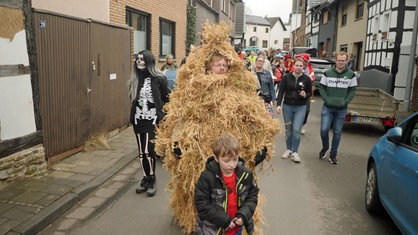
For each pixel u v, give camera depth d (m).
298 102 6.54
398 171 3.63
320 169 6.32
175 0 13.60
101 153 6.55
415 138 3.62
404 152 3.63
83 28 6.50
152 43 11.67
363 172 6.23
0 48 4.57
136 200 4.77
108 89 7.62
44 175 5.31
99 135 7.14
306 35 40.69
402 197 3.46
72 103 6.25
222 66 3.47
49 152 5.69
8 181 4.80
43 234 3.86
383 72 13.92
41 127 5.39
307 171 6.19
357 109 9.32
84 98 6.63
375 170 4.38
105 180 5.35
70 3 8.57
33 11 5.16
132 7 9.95
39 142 5.32
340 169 6.36
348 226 4.18
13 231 3.68
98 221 4.17
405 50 14.23
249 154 3.37
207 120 3.34
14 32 4.77
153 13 11.53
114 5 8.90
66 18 5.96
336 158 7.06
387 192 3.90
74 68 6.25
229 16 29.45
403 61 14.30
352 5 22.56
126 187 5.21
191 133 3.29
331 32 28.05
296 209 4.62
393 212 3.67
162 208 4.53
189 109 3.36
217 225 2.80
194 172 3.36
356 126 10.59
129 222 4.15
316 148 7.80
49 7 8.46
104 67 7.39
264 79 6.72
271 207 4.66
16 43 4.82
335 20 26.64
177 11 13.92
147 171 4.98
